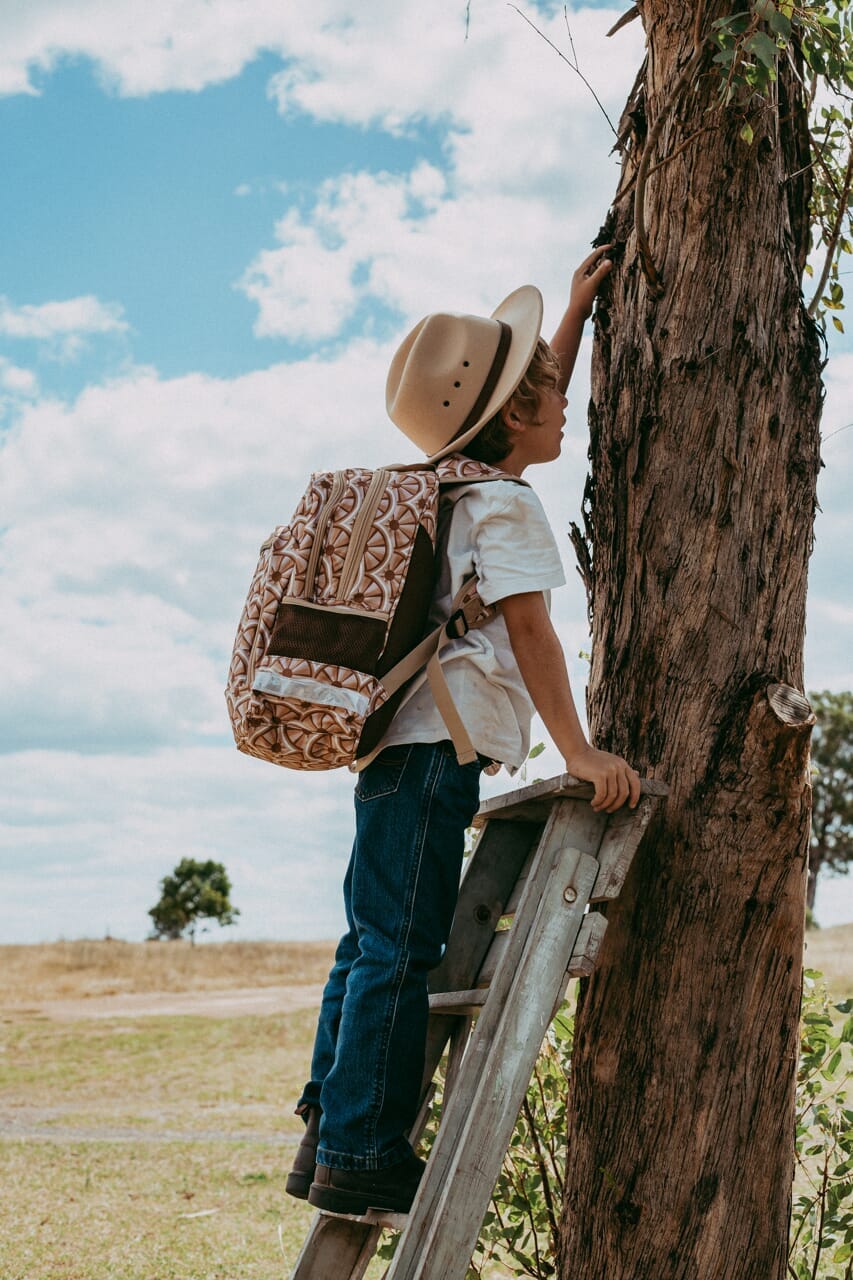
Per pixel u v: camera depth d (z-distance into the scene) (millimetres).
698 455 2578
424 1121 2580
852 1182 3055
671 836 2449
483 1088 2074
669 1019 2420
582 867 2248
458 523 2359
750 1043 2400
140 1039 17859
